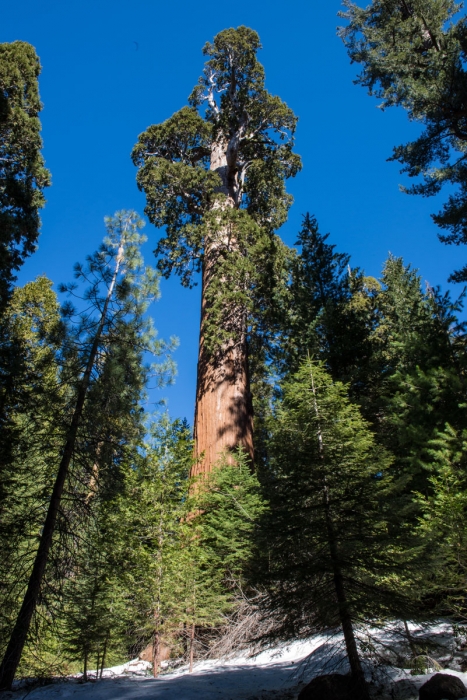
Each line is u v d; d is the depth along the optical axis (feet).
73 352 36.14
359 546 20.11
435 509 26.91
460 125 48.73
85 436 33.86
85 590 34.50
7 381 36.29
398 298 63.98
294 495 21.91
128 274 40.14
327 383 25.94
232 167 80.74
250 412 58.75
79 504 33.58
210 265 66.13
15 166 67.00
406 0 55.88
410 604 19.85
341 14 58.44
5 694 25.49
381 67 51.70
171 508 38.96
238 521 38.88
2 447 34.99
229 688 24.38
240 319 61.77
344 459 22.47
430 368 45.65
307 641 32.09
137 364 38.29
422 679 20.74
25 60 70.79
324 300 56.80
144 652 41.93
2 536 32.09
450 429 37.55
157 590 32.60
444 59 46.01
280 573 20.43
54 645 38.42
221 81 85.46
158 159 76.28
